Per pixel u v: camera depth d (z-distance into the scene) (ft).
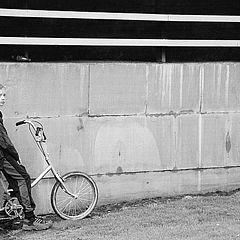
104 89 23.29
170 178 24.56
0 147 19.92
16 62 22.36
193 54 26.00
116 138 23.61
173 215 21.80
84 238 19.36
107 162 23.54
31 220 20.70
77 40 23.07
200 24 26.13
